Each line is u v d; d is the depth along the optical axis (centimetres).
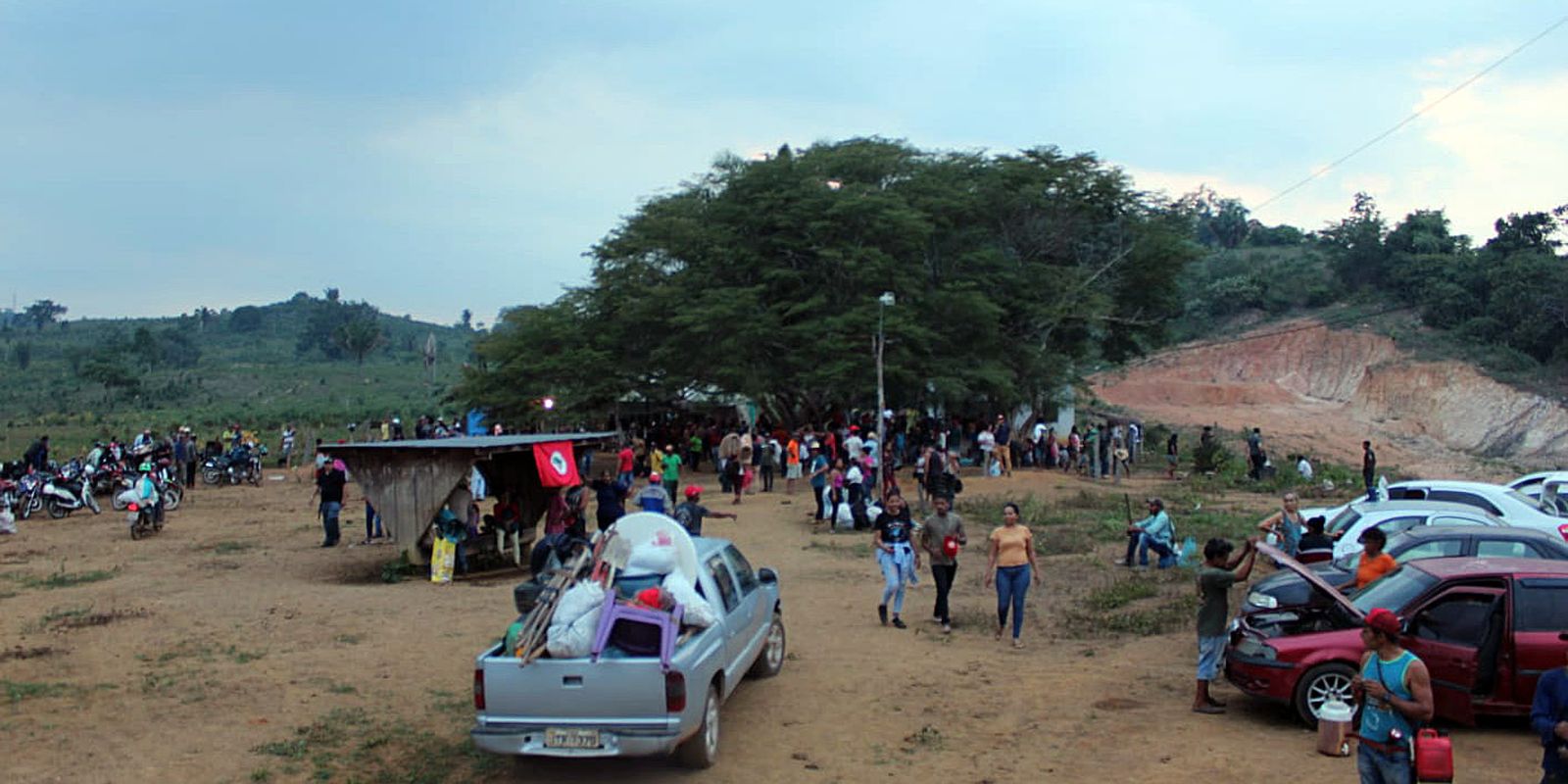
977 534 2462
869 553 2189
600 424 4916
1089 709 1100
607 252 4472
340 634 1437
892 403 4356
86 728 1024
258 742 990
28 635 1417
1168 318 5184
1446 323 8469
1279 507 3156
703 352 4012
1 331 18475
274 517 2795
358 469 1883
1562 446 6575
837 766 927
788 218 4025
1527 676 966
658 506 1792
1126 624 1505
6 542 2333
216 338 18612
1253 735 999
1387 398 7700
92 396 10806
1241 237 13838
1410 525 1617
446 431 4391
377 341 15250
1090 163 4603
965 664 1295
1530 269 8000
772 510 2858
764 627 1175
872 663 1301
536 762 940
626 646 873
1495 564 1038
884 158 4372
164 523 2645
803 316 4047
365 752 967
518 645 872
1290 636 1045
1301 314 9694
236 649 1350
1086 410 7488
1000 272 4334
